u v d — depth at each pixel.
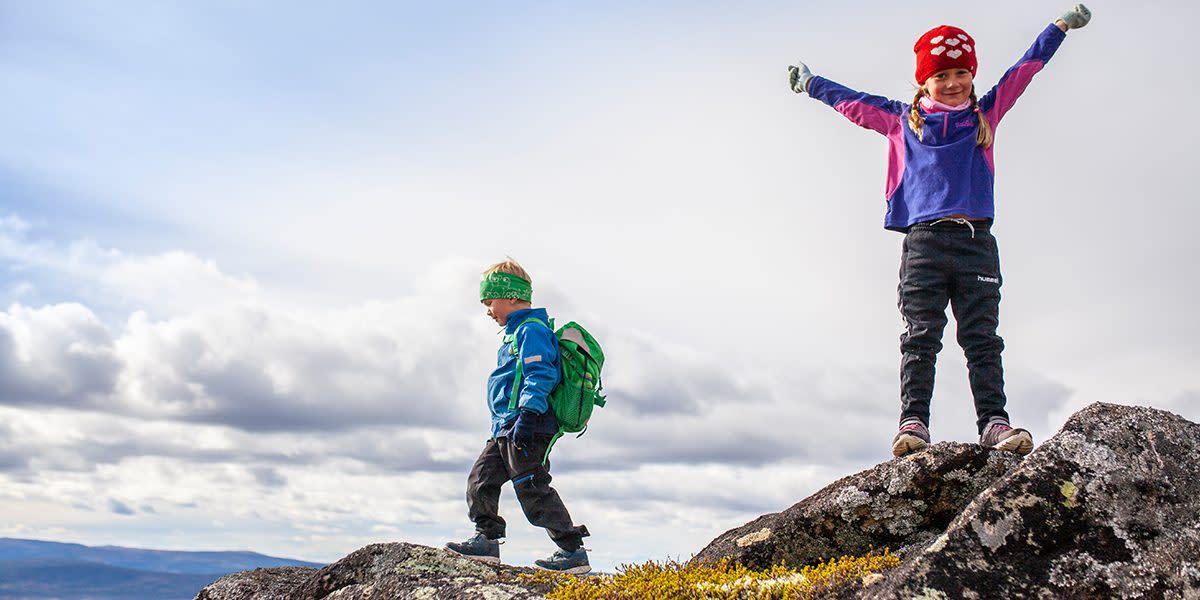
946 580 3.75
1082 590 3.58
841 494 5.32
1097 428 4.04
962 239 5.81
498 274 6.08
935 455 5.14
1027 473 3.93
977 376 5.66
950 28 6.05
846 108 6.51
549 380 5.73
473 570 5.19
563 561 5.66
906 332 5.91
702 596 4.48
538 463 5.74
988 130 5.99
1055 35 6.25
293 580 5.81
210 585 5.84
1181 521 3.64
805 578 4.50
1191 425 4.03
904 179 6.16
